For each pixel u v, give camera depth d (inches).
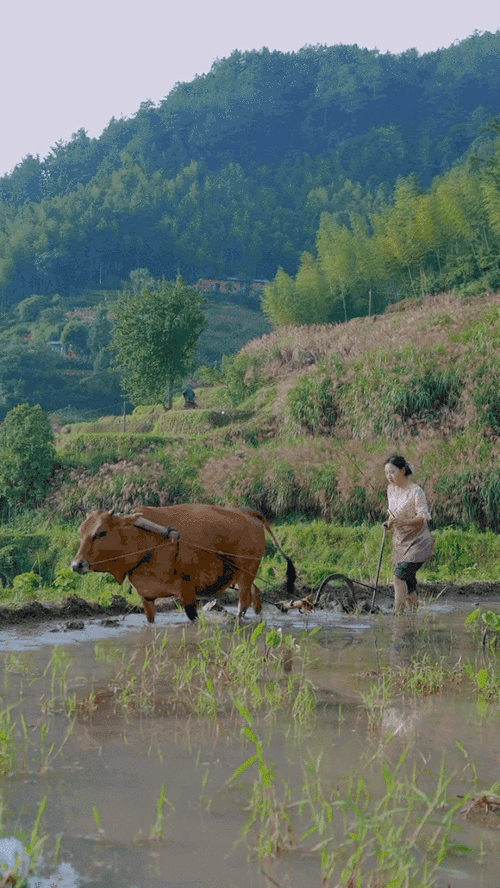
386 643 282.0
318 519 767.7
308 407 940.0
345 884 103.7
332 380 944.9
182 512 299.3
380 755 156.6
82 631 292.5
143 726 173.5
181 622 315.6
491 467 712.4
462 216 2148.1
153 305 1439.5
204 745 161.0
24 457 966.4
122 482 920.3
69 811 126.0
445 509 709.9
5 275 7322.8
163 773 144.2
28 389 4650.6
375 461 773.9
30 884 101.9
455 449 759.1
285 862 111.8
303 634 284.4
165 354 1438.2
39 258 7421.3
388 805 131.7
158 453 980.6
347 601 380.2
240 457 884.0
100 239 7839.6
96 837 117.0
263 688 211.6
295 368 1423.5
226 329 5871.1
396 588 366.3
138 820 123.3
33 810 125.8
